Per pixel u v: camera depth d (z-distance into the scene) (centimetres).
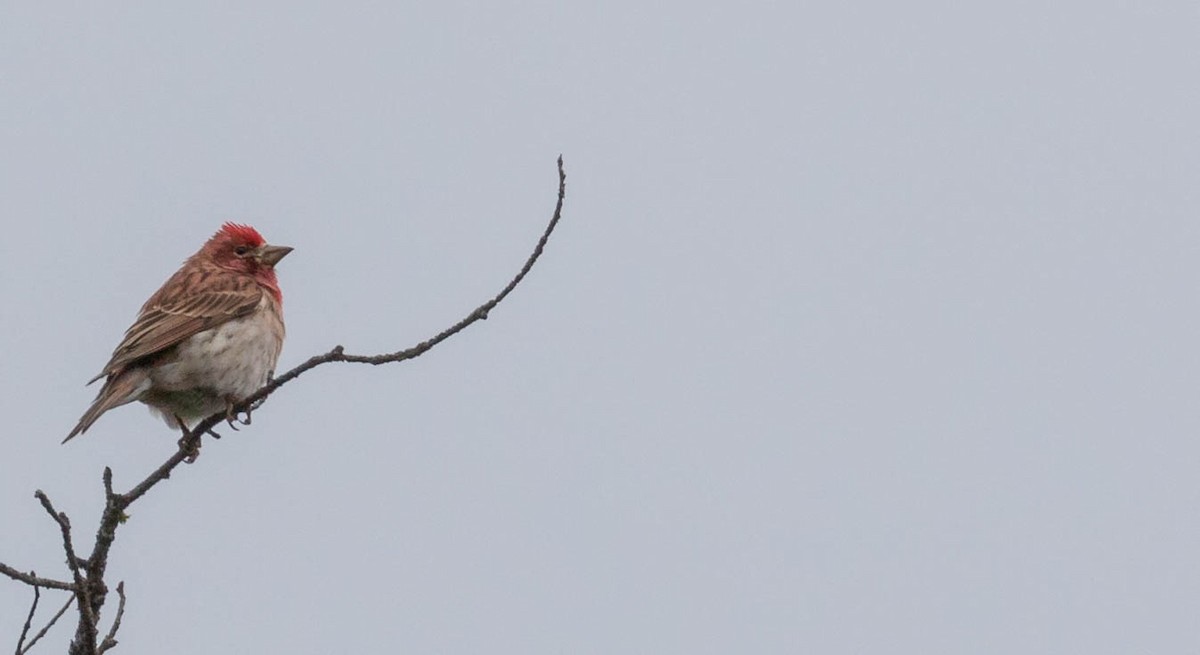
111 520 923
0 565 859
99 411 1208
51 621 921
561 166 1009
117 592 941
